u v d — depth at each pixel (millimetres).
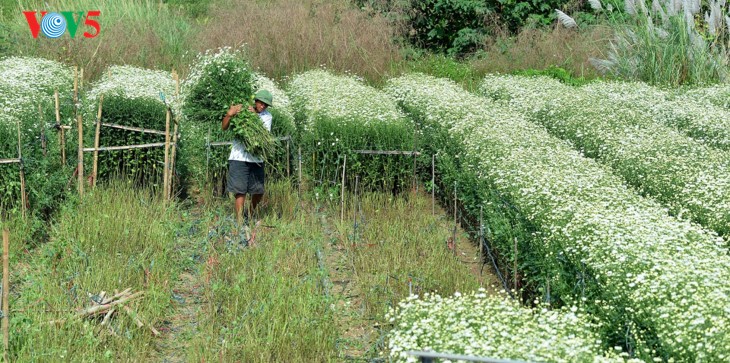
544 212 7637
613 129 11781
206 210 10195
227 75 10664
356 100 12484
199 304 7469
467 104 12867
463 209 10156
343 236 9289
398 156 10797
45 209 9531
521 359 4773
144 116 10469
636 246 6309
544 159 9555
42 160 9453
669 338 5090
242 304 7199
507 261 7930
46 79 13234
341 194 10344
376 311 7324
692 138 11969
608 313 5906
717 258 6289
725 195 8094
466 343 5094
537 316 5707
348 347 6715
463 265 8430
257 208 10023
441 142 11406
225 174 10656
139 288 7480
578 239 6781
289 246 8781
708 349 4805
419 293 7477
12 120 9492
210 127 10672
